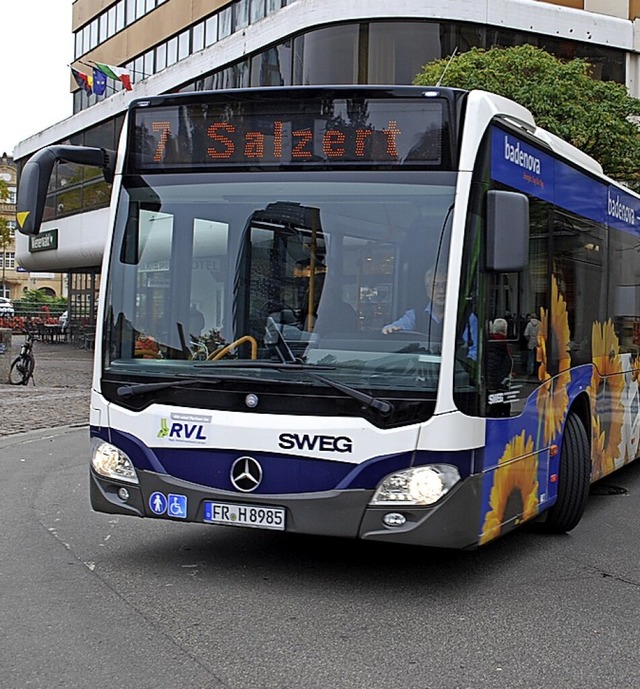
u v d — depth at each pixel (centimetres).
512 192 638
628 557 789
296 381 621
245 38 3028
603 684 509
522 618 619
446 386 604
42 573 698
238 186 659
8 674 502
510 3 2775
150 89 3569
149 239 676
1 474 1148
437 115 627
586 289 880
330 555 761
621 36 2984
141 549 772
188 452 642
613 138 2200
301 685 493
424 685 499
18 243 4581
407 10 2677
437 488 601
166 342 659
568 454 838
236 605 629
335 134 641
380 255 624
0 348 2375
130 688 486
